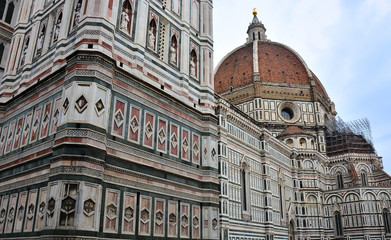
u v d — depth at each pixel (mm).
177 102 24406
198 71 28344
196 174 24781
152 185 20781
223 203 53188
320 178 88625
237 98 106125
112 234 17609
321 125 100062
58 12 24188
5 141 23969
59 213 15703
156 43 24375
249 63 111750
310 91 105500
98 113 17891
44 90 21609
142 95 21594
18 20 28469
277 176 76375
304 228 81000
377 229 78812
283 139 91000
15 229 19422
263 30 137125
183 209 22781
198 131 26172
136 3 23156
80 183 16250
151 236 19828
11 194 21047
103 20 19781
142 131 21000
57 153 17109
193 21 29375
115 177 18609
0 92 26422
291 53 118000
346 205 83312
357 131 102562
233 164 59781
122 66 20859
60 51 21234
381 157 98875
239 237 56969
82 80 17969
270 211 67812
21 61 26547
